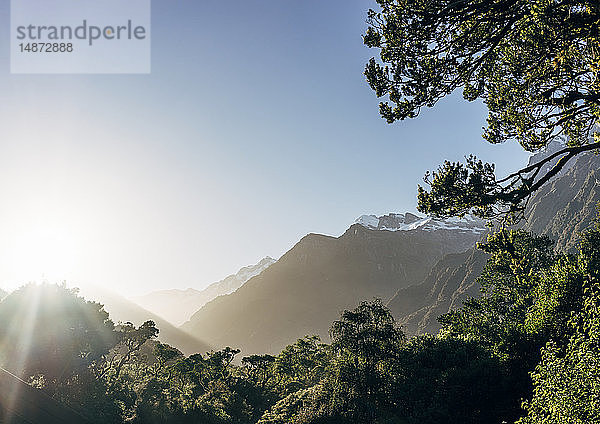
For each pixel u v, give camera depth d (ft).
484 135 46.91
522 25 36.68
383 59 40.83
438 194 40.83
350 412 134.72
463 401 99.66
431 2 35.76
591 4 30.32
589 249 104.63
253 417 251.39
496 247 44.29
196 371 283.79
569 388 35.88
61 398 158.61
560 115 40.65
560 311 82.58
